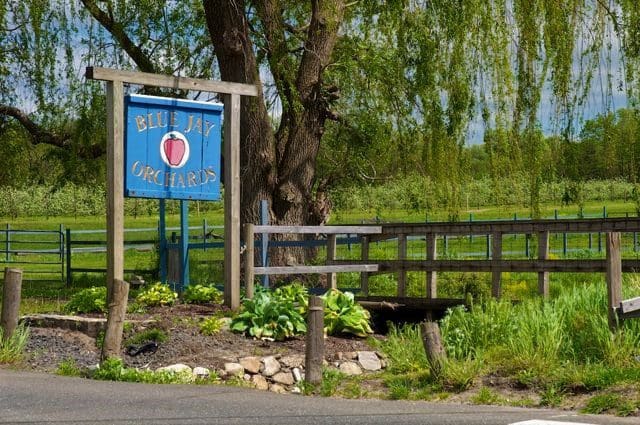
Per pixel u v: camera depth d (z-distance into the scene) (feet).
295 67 75.92
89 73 43.34
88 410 26.81
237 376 36.42
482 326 37.83
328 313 43.55
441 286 66.85
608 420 25.84
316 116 71.87
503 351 35.55
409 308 51.85
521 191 59.88
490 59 59.21
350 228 54.08
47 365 36.96
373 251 98.94
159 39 78.89
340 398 31.07
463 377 32.27
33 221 200.54
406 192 73.10
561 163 57.67
